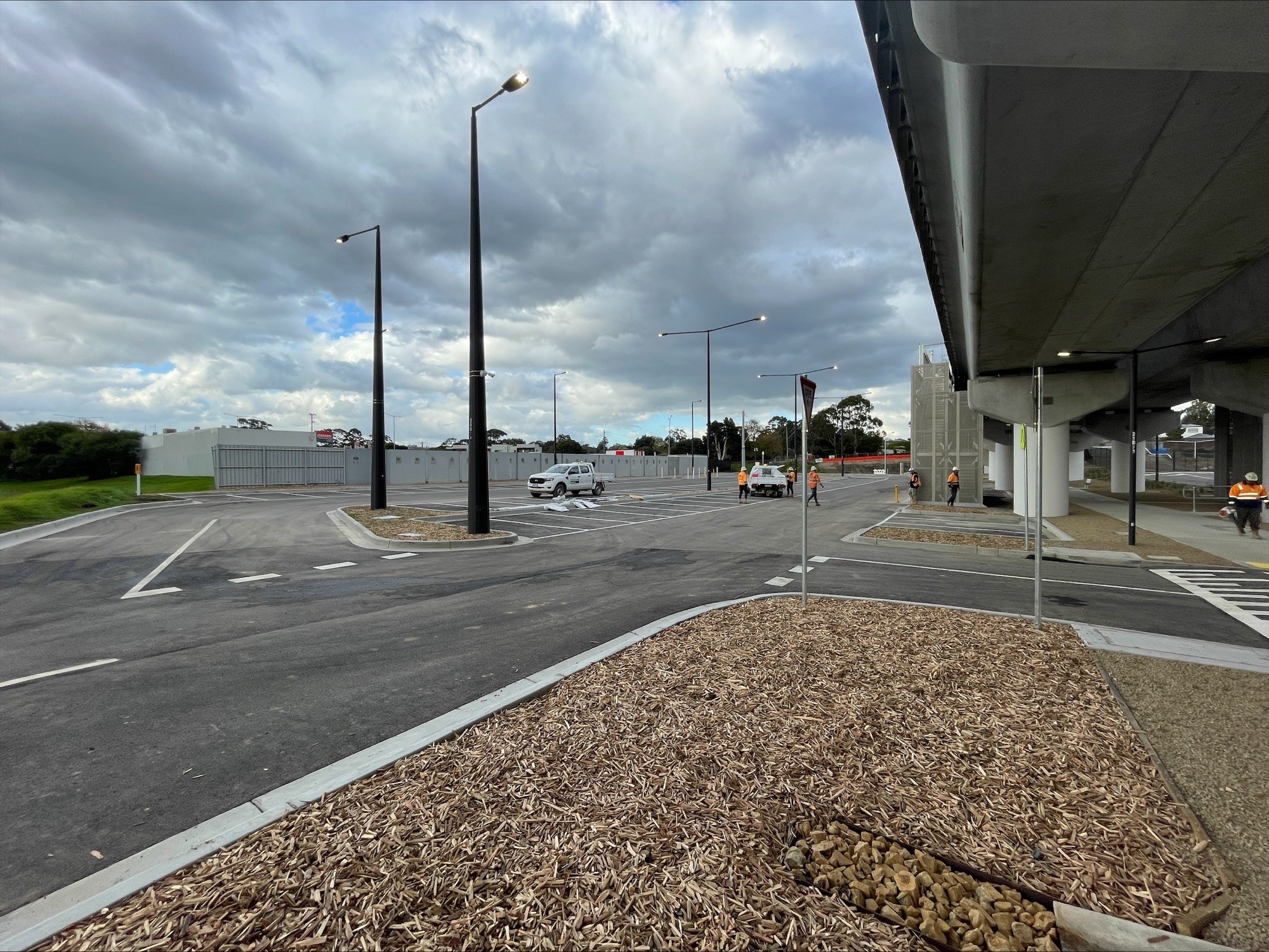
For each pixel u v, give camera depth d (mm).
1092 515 20844
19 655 5535
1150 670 4852
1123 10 2691
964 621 6160
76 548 12242
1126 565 11086
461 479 48125
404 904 2150
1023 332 14453
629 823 2645
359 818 2695
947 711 3854
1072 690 4258
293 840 2539
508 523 17531
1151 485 44312
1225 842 2623
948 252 12023
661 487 41375
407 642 5898
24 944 1994
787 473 32094
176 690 4656
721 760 3213
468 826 2619
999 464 37625
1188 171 6574
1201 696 4266
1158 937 2061
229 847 2508
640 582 9000
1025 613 7160
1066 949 2090
